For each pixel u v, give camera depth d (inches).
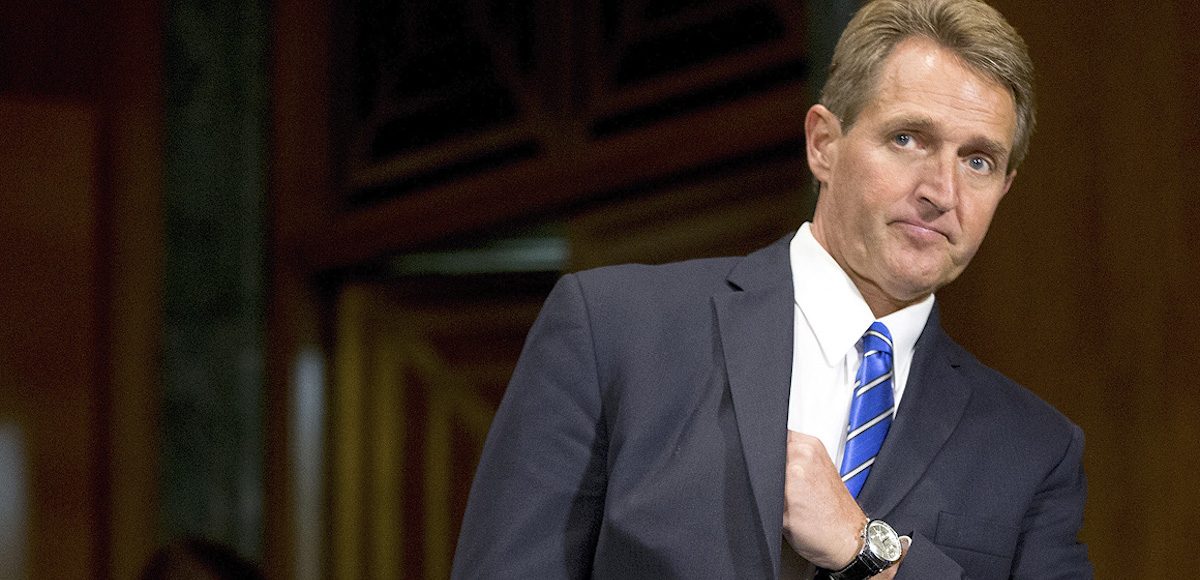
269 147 614.9
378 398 616.7
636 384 178.5
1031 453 190.9
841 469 181.5
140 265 599.5
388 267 618.5
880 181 176.1
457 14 563.8
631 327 183.5
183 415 604.4
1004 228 293.7
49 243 590.9
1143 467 274.8
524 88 527.5
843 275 187.0
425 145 574.6
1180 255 269.1
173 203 606.2
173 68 608.1
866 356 185.9
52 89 601.3
